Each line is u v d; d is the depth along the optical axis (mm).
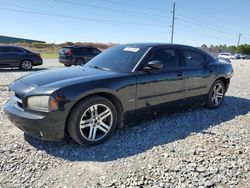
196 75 4984
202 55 5395
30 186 2631
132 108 3955
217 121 4832
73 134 3398
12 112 3434
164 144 3674
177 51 4777
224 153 3371
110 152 3418
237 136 4043
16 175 2818
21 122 3326
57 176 2830
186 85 4809
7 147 3438
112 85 3645
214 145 3635
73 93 3287
